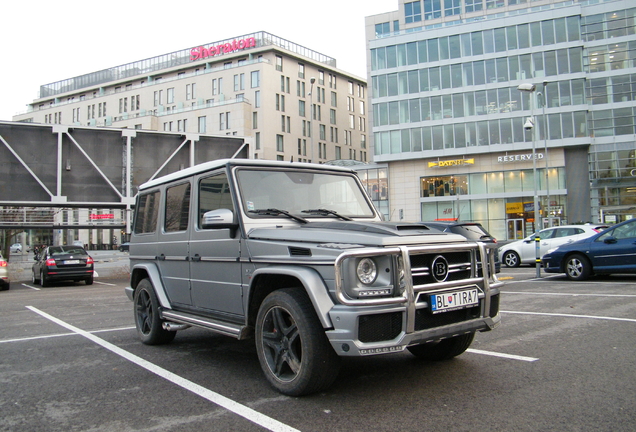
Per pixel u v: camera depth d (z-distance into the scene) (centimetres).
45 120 8962
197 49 7681
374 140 4481
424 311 364
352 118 8294
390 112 4438
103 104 8300
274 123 6912
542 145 3934
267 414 349
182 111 7150
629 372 425
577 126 3859
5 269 1616
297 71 7394
